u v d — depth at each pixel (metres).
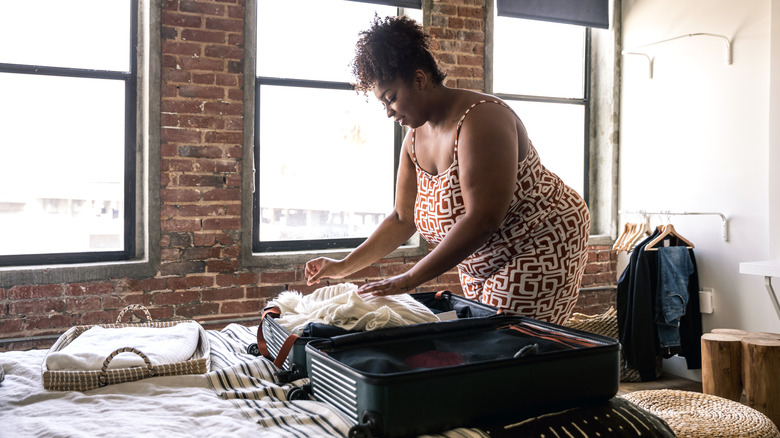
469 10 4.24
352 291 1.29
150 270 3.47
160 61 3.46
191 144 3.55
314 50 4.04
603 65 4.86
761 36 3.78
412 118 1.58
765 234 3.78
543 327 1.22
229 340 1.64
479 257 1.75
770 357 3.04
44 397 1.16
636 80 4.64
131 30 3.59
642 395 2.42
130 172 3.62
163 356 1.32
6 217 3.39
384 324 1.23
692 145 4.21
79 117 3.52
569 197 1.78
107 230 3.60
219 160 3.62
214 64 3.58
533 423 0.98
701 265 4.18
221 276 3.63
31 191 3.43
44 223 3.47
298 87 4.01
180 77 3.51
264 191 3.96
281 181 4.00
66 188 3.50
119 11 3.57
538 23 4.75
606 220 4.87
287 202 4.02
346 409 0.98
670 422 2.10
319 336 1.24
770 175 3.63
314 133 4.07
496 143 1.48
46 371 1.21
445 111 1.59
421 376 0.90
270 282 3.75
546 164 4.83
